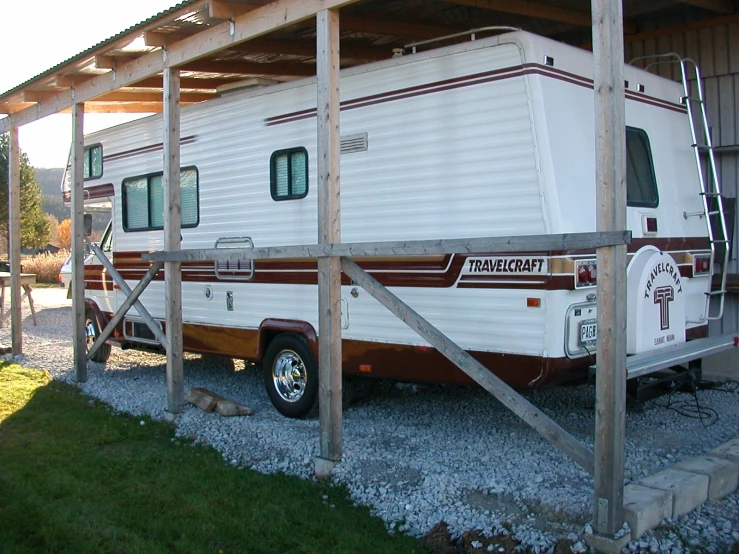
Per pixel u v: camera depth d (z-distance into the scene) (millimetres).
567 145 4707
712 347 4852
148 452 5371
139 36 6051
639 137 5516
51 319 13375
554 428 3779
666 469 4211
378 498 4301
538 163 4590
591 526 3619
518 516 3877
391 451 4980
